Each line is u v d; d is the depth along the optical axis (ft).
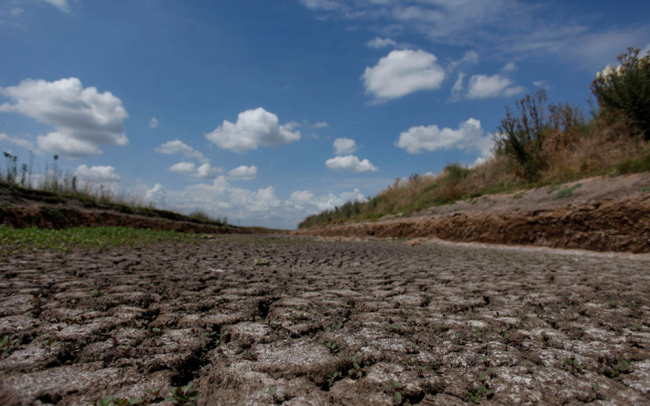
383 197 69.97
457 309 9.09
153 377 4.92
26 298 8.77
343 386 4.93
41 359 5.20
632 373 5.40
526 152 38.09
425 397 4.70
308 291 11.14
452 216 37.35
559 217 26.17
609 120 33.32
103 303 8.57
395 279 13.65
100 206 44.27
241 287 11.37
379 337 6.87
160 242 28.58
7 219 29.60
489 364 5.74
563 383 5.09
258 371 5.29
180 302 9.08
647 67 29.19
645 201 21.43
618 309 8.99
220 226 73.77
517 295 10.72
